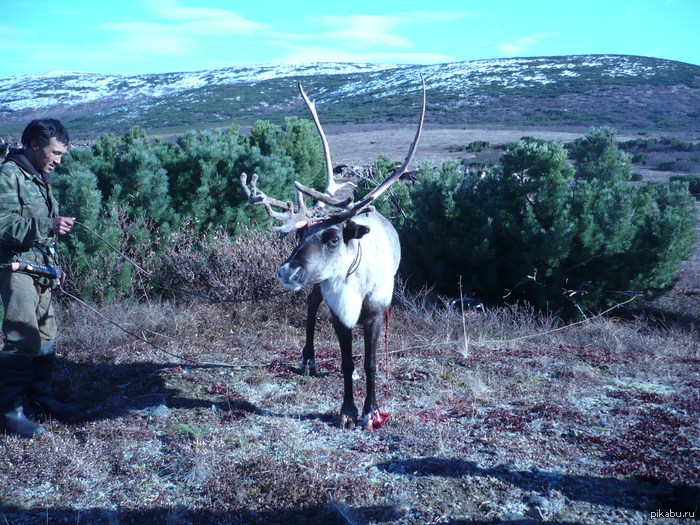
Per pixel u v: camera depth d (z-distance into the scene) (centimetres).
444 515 362
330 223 461
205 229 977
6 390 461
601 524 353
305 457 434
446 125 6894
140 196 924
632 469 414
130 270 852
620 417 501
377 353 680
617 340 709
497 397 547
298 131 1359
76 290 807
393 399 545
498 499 379
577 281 899
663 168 2991
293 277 440
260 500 380
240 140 1338
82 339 695
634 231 896
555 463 425
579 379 589
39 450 443
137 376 603
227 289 834
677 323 884
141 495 389
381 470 417
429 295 934
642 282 903
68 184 825
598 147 1039
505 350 690
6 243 441
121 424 487
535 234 873
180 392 557
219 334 751
